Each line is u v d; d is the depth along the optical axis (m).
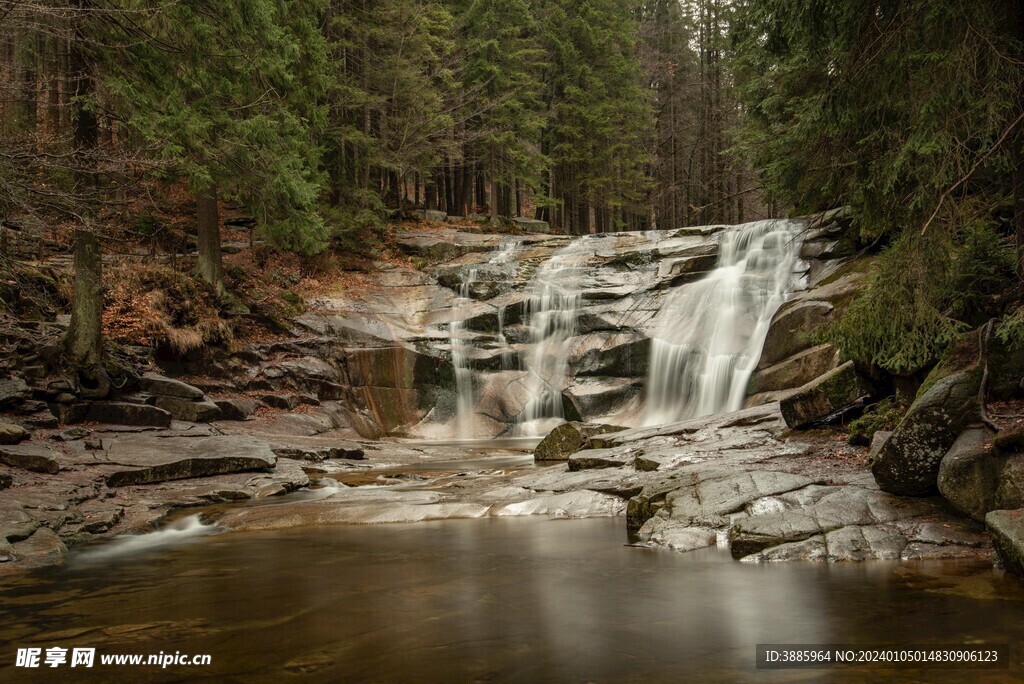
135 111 14.64
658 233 28.42
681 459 11.27
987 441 7.12
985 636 4.66
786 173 13.84
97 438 13.20
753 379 19.08
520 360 24.31
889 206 9.62
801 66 12.84
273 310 22.75
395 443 19.45
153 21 14.48
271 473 13.03
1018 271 8.78
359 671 4.36
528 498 10.49
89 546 8.48
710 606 5.55
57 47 13.55
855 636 4.76
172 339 18.31
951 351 8.78
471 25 37.84
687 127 51.00
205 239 21.67
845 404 11.38
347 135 27.75
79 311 14.73
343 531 9.16
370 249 29.17
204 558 7.76
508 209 42.84
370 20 30.91
